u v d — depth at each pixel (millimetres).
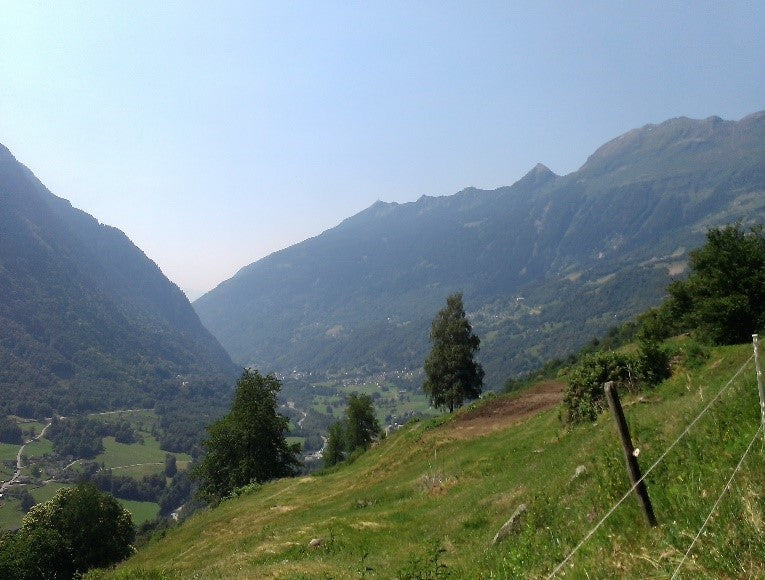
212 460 52688
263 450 52656
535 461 20188
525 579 7586
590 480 10891
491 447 28047
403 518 20125
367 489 30312
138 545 49875
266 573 13680
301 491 37281
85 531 44125
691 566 5371
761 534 5344
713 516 6105
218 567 17266
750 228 28656
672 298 41500
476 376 58094
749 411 8516
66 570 42812
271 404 53969
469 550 12539
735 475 6773
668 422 11016
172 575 17375
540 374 93812
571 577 6570
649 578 5551
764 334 24656
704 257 28125
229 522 32125
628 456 7012
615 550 6648
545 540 9078
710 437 8586
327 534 18469
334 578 12305
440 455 30594
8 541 41812
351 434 69312
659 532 6457
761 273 26031
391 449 39375
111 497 48625
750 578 4895
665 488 7828
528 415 34281
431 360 58562
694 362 21000
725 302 25953
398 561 13719
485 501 16875
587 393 22328
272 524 27703
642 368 21500
